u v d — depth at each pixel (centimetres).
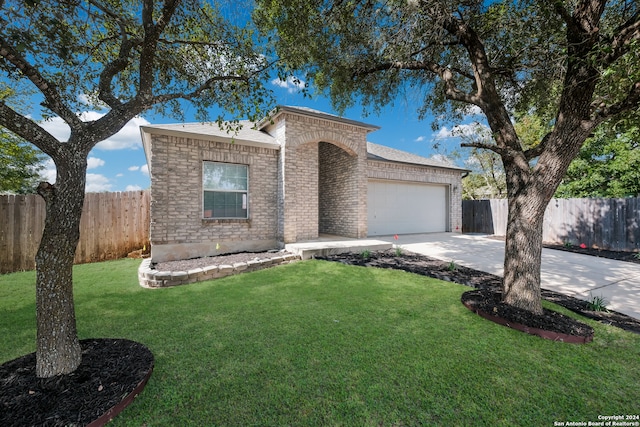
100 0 345
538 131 1470
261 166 901
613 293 507
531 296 388
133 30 367
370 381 251
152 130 721
